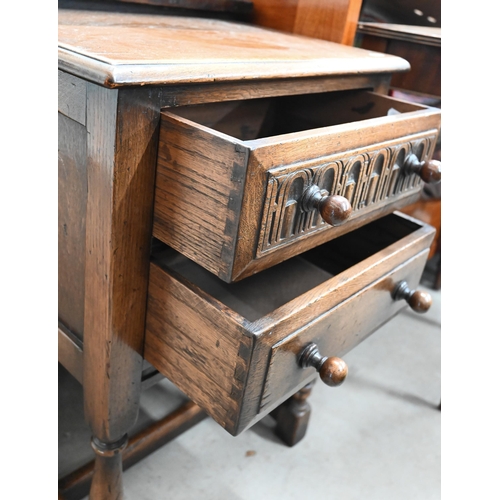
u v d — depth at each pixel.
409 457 1.04
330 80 0.72
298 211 0.54
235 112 0.85
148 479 0.90
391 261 0.72
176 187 0.52
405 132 0.67
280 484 0.93
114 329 0.59
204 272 0.84
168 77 0.48
